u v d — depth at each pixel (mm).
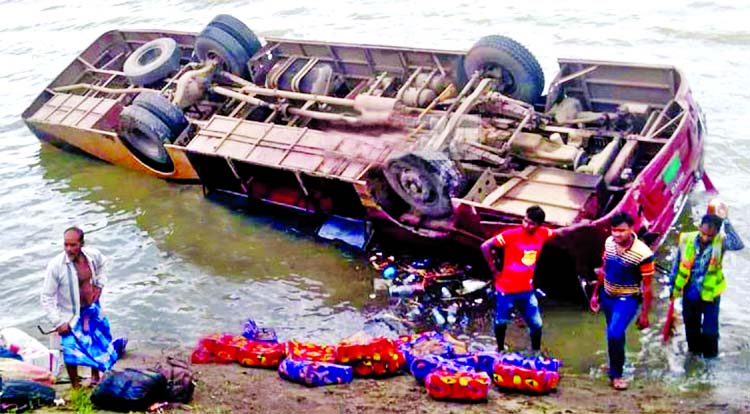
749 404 7852
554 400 7980
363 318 10586
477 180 11430
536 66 12820
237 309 11094
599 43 20203
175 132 14211
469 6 23453
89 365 8109
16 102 20453
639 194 10141
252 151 12953
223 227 13297
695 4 21453
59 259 7914
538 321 9234
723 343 9367
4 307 11625
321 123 14383
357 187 11555
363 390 8234
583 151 11641
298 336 10328
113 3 28844
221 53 15359
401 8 24094
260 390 8234
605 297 8516
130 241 13164
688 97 11656
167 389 7824
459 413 7418
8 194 15281
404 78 14367
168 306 11312
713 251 8586
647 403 7926
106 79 17266
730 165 13680
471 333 10062
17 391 7641
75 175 15758
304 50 15383
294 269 11922
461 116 12203
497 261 9539
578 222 10227
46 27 27219
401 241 12062
